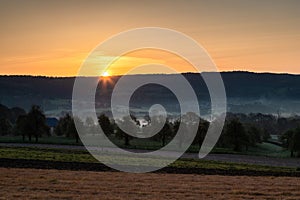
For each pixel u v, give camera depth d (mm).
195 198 38500
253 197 39781
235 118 125188
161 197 38562
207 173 59219
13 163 60906
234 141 117062
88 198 37062
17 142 115000
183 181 49250
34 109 126812
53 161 65188
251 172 62438
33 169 55594
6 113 175625
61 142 116688
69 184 44375
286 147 119438
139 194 39875
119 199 36969
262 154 108250
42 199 36188
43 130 126062
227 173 60188
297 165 80875
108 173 54875
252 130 128875
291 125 176125
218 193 41469
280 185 47750
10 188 41344
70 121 128625
